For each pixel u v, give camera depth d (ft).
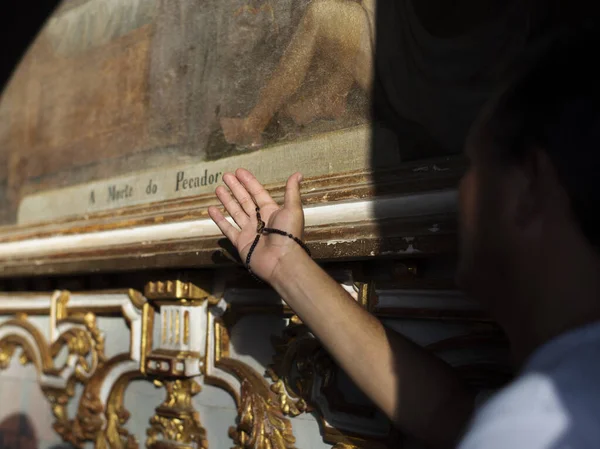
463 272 2.31
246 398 4.59
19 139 7.25
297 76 4.52
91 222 5.98
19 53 7.33
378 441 3.96
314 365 4.23
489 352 3.61
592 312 1.81
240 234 3.56
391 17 4.00
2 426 6.96
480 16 3.54
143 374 5.39
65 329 6.23
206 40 5.22
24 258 6.42
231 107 4.95
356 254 3.83
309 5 4.50
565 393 1.54
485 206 2.15
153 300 5.26
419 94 3.81
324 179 4.21
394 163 3.91
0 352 7.02
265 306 4.54
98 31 6.32
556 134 1.83
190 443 5.08
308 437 4.37
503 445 1.51
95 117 6.24
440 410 3.08
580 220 1.80
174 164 5.37
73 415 6.19
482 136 2.18
